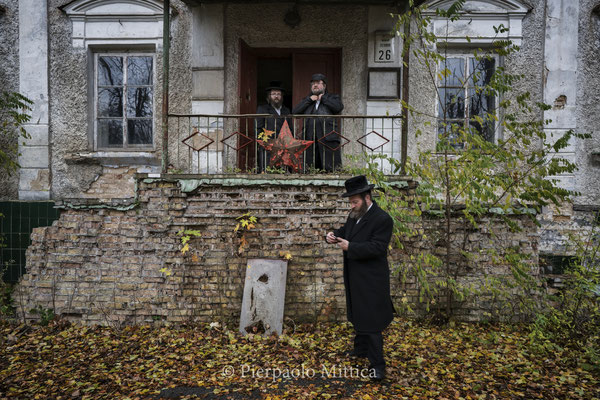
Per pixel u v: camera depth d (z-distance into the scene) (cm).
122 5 657
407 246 512
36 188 659
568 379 363
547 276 557
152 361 398
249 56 675
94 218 511
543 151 440
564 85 643
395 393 335
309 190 511
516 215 511
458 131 443
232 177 507
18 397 334
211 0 598
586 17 647
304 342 437
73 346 438
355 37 653
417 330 470
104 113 683
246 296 471
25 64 658
